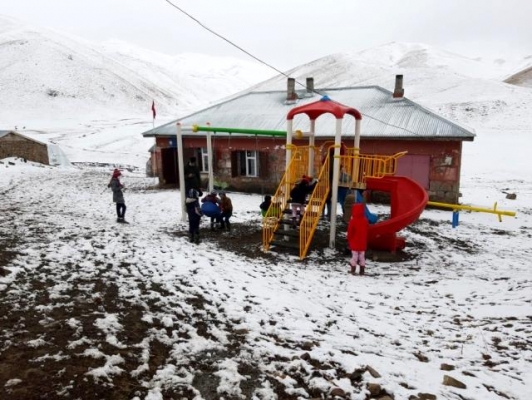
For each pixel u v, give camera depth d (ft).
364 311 21.91
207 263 28.43
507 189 85.10
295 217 36.42
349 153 41.88
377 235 33.96
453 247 39.19
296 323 19.31
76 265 25.72
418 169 58.13
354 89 74.69
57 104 355.97
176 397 12.75
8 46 460.96
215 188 71.41
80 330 16.48
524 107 212.02
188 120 76.95
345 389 13.42
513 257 35.96
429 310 22.30
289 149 38.45
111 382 13.04
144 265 26.84
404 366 15.25
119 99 416.05
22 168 95.96
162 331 17.35
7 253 27.02
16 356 14.06
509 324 19.20
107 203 55.98
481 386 13.64
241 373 14.48
